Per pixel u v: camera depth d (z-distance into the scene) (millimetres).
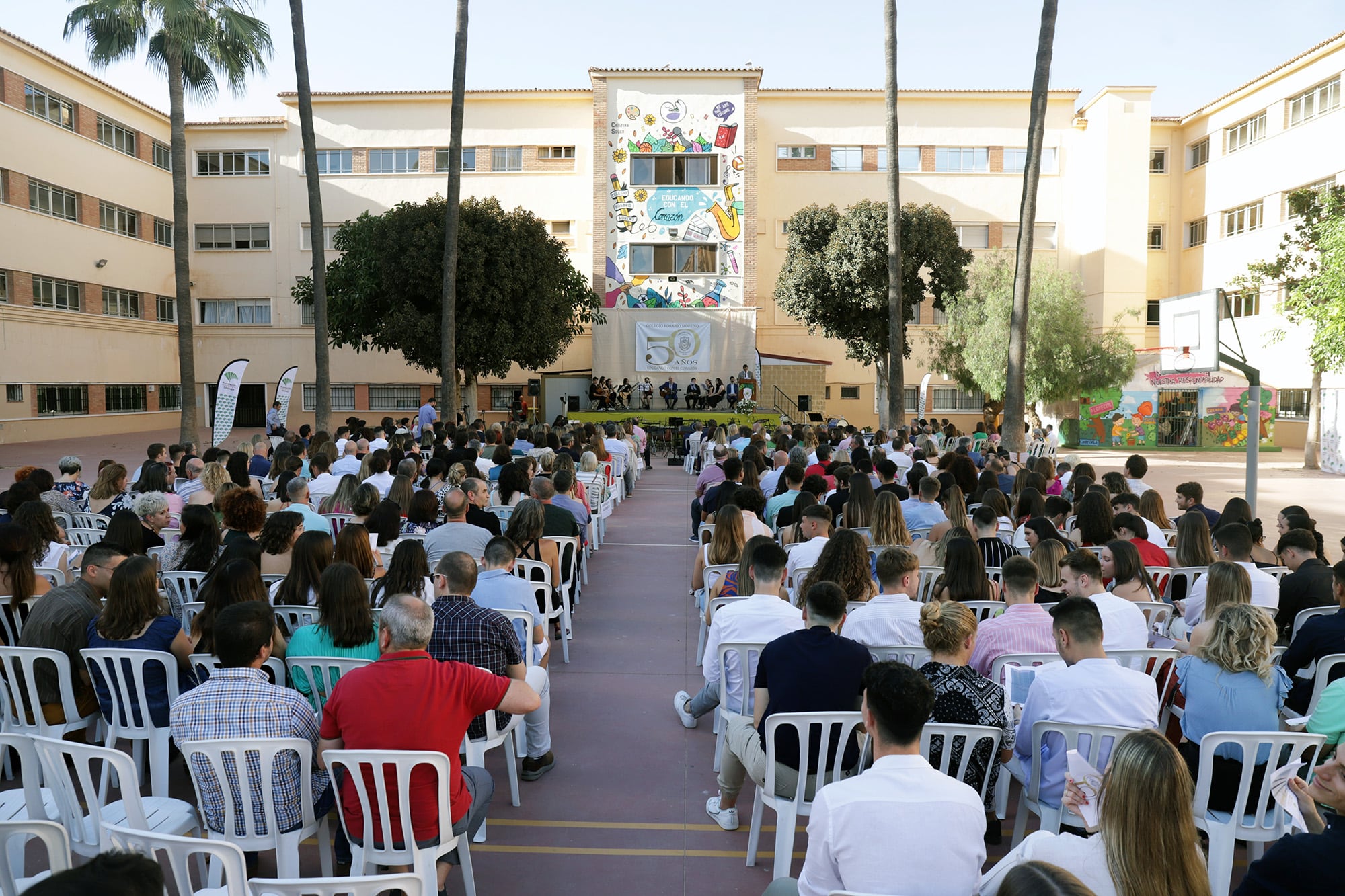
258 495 6680
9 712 4668
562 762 5422
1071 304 29672
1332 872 2473
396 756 3252
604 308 34500
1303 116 30812
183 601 6105
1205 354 12805
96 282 33156
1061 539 6730
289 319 37656
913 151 36469
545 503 8305
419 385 37719
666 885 4062
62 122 31406
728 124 34406
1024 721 3943
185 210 21969
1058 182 36844
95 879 1475
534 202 36250
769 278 36812
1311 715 3730
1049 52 17000
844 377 37375
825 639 3988
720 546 6961
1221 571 4742
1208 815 3727
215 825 3504
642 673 7117
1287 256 24656
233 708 3512
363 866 3352
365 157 36531
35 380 30156
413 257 26516
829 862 2666
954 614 3869
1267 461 28406
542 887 4035
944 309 31453
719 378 34219
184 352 22016
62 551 6484
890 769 2709
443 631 4375
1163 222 37531
